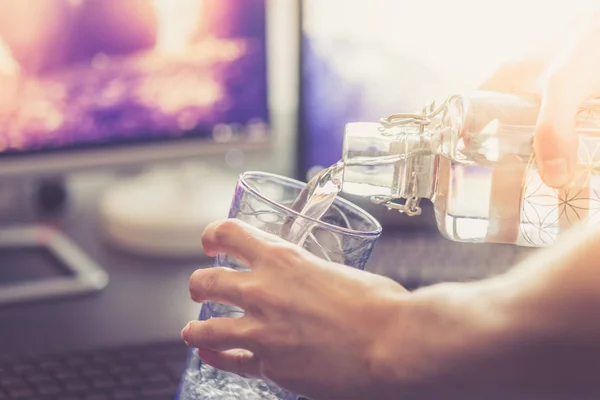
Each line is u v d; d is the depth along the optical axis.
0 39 1.25
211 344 0.62
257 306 0.60
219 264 0.68
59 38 1.29
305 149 1.39
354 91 1.37
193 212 1.41
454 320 0.54
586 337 0.50
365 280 0.59
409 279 1.24
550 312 0.51
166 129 1.38
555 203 0.77
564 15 1.35
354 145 0.74
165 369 0.97
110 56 1.32
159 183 1.54
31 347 1.08
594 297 0.50
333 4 1.35
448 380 0.54
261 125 1.44
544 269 0.52
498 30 1.36
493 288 0.55
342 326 0.57
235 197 0.67
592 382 0.51
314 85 1.37
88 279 1.28
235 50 1.39
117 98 1.34
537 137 0.67
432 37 1.36
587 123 0.75
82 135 1.33
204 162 1.56
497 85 0.87
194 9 1.35
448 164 0.76
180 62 1.37
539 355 0.51
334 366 0.58
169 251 1.39
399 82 1.37
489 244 1.37
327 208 0.71
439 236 1.41
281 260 0.60
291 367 0.59
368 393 0.57
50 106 1.30
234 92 1.41
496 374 0.53
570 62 0.69
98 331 1.13
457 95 0.76
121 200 1.47
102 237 1.47
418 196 0.75
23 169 1.31
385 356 0.56
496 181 0.77
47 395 0.91
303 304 0.58
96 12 1.30
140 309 1.21
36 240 1.43
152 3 1.33
